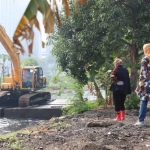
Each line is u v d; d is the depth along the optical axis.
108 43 15.98
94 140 7.93
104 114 13.77
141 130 8.97
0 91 34.16
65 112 18.41
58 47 18.77
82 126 10.39
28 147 7.47
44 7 3.49
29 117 28.08
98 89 19.03
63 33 18.36
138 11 15.98
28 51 3.44
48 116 27.62
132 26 16.42
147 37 15.88
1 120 26.69
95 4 16.09
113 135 8.31
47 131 9.69
